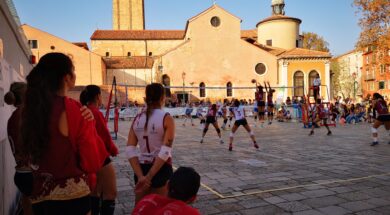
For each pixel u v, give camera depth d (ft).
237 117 35.53
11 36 23.72
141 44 168.76
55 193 7.61
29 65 39.58
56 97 7.70
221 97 143.43
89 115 8.13
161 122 11.62
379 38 99.81
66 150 7.58
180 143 41.98
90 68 135.64
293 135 51.16
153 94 11.91
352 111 79.77
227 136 50.55
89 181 9.03
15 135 11.14
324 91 144.77
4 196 15.23
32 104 7.30
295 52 148.25
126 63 149.28
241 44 145.79
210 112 41.68
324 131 57.77
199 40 143.95
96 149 8.09
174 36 170.81
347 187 20.13
